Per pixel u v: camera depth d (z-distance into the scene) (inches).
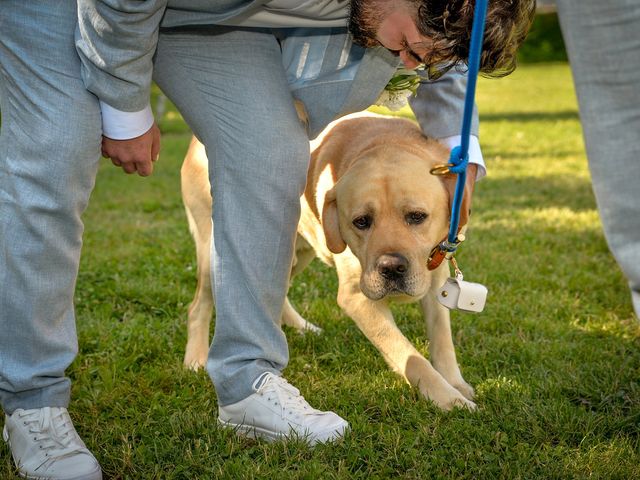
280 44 94.4
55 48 82.0
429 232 109.6
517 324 141.9
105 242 212.7
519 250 199.2
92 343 134.0
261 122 88.8
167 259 191.3
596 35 57.3
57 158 82.0
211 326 150.6
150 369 122.0
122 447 94.7
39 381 89.4
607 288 164.9
